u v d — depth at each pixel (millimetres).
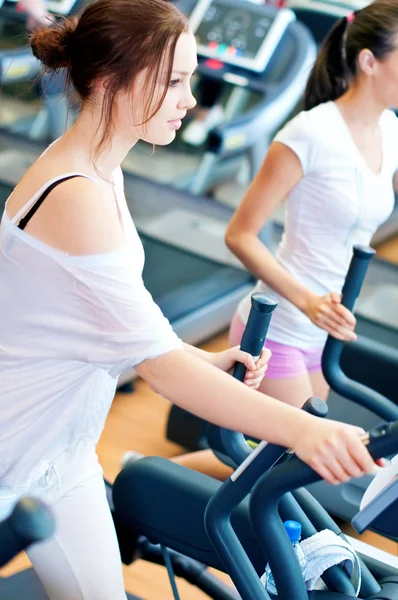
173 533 2121
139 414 3904
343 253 2686
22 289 1761
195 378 1643
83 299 1717
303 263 2691
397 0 2502
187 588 2861
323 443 1476
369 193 2619
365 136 2615
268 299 1851
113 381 1932
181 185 6211
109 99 1725
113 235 1707
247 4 5613
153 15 1661
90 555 1952
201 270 4863
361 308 4629
